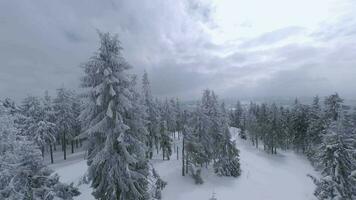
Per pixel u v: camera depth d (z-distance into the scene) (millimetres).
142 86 39250
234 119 105625
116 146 12516
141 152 12836
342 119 21266
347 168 19172
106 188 12391
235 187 33281
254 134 69250
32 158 10055
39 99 39438
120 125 11594
